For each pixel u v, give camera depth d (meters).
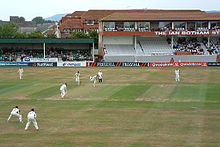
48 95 34.44
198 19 82.38
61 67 70.94
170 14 86.00
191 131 20.30
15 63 73.50
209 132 20.06
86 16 125.50
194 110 26.44
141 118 23.81
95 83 43.50
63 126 21.78
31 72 59.69
